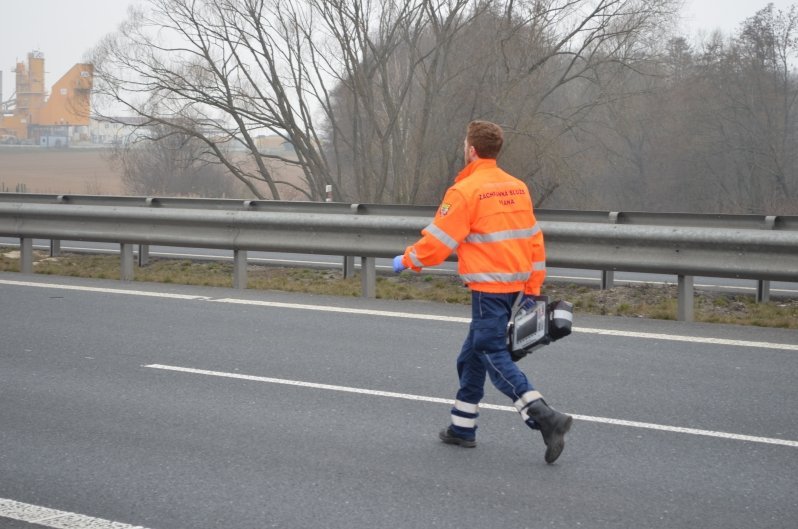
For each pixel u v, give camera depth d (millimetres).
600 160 42438
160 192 60531
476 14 36250
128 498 5242
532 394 5754
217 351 8906
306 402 7215
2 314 10781
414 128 39438
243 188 60812
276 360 8547
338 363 8430
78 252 17891
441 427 6602
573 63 37344
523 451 6090
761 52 56500
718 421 6703
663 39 37406
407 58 40406
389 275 14430
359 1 37094
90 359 8602
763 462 5855
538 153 35906
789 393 7434
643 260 10703
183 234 13320
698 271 10398
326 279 13945
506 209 5902
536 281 6043
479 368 6082
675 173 58500
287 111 39656
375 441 6277
